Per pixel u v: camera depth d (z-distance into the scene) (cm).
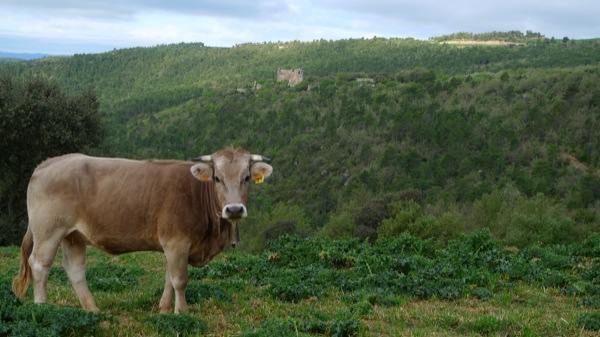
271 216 6481
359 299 984
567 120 8981
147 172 824
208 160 811
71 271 865
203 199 816
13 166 2980
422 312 912
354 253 1349
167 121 14988
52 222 814
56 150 2923
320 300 991
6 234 2909
